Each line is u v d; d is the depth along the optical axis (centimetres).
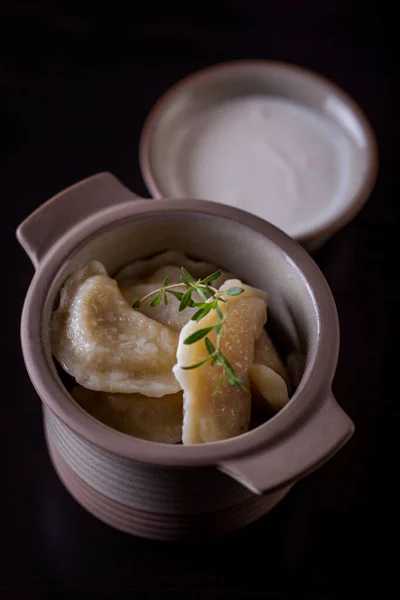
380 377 49
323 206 49
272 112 52
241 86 53
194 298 41
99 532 44
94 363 38
